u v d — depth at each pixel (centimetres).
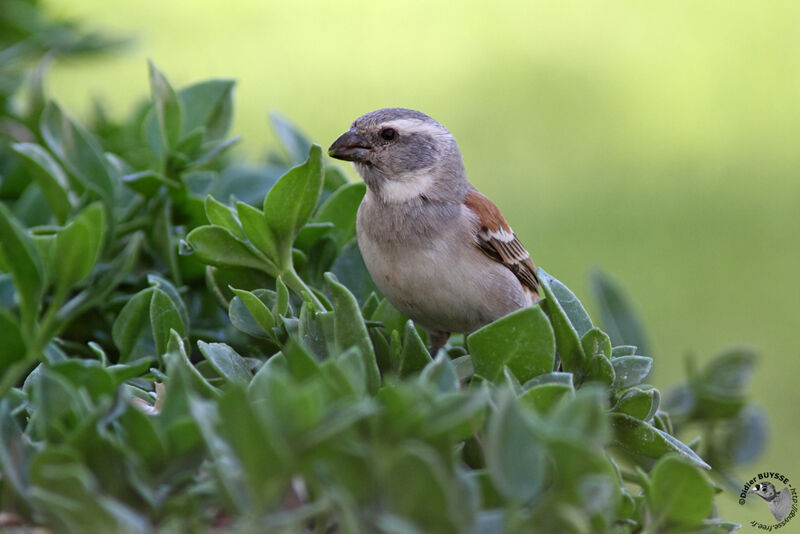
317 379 332
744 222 1989
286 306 505
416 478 299
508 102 2297
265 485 306
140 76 2086
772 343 1694
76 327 593
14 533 336
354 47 2439
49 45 972
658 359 1686
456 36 2573
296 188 545
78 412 348
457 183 841
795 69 2508
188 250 582
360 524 311
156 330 499
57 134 659
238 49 2320
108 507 305
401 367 462
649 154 2186
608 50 2569
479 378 436
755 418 715
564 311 507
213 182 708
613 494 360
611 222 1973
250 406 297
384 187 827
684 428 713
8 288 558
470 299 805
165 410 345
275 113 797
